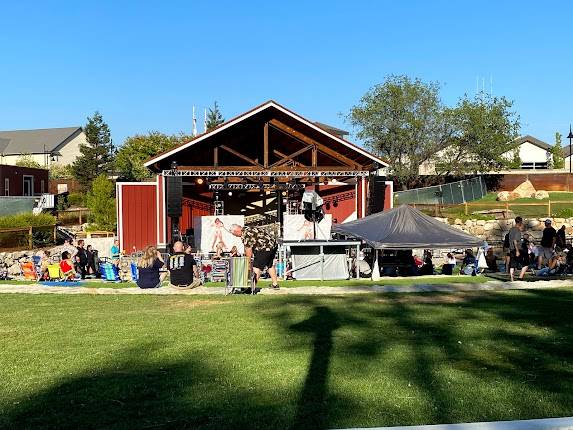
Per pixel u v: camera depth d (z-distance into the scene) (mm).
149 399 5395
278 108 23078
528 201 39094
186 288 13367
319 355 6879
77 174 61938
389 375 6035
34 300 11969
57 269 17641
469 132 43625
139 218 26875
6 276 19328
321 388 5613
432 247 16844
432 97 44312
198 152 24594
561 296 11703
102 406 5227
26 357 7043
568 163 68438
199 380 5945
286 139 25875
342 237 21844
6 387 5855
